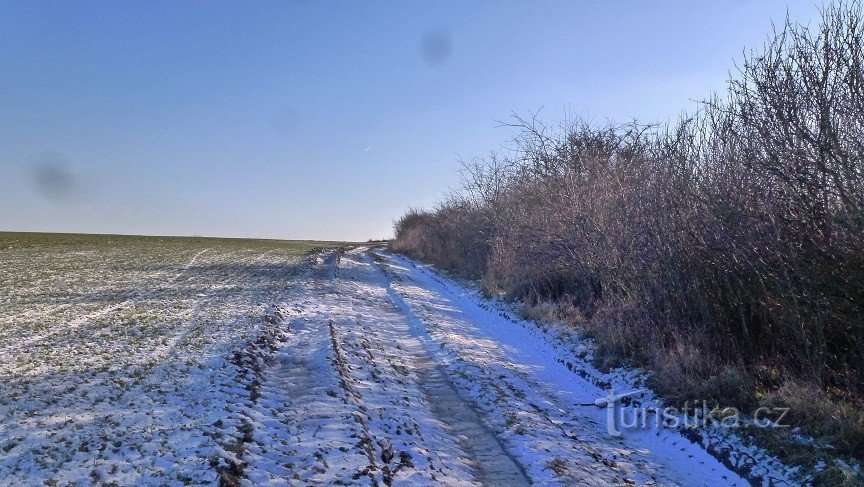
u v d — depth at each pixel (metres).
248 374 9.13
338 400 7.91
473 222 26.59
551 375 10.65
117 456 5.65
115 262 29.39
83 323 12.73
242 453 5.83
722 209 8.84
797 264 7.71
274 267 29.92
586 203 13.80
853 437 6.11
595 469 6.22
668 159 10.60
